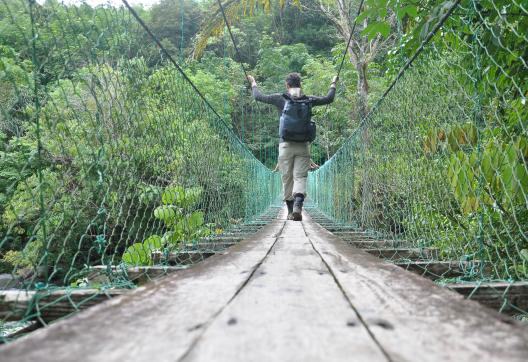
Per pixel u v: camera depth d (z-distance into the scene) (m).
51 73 1.58
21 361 0.46
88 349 0.50
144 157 2.39
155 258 2.33
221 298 0.78
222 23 8.24
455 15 2.00
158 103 2.64
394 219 2.99
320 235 2.51
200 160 3.35
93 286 1.37
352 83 12.61
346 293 0.82
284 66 25.77
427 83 2.31
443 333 0.56
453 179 2.00
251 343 0.53
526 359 0.47
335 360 0.47
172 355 0.49
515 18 1.79
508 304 1.20
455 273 1.87
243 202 5.29
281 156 3.88
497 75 2.00
